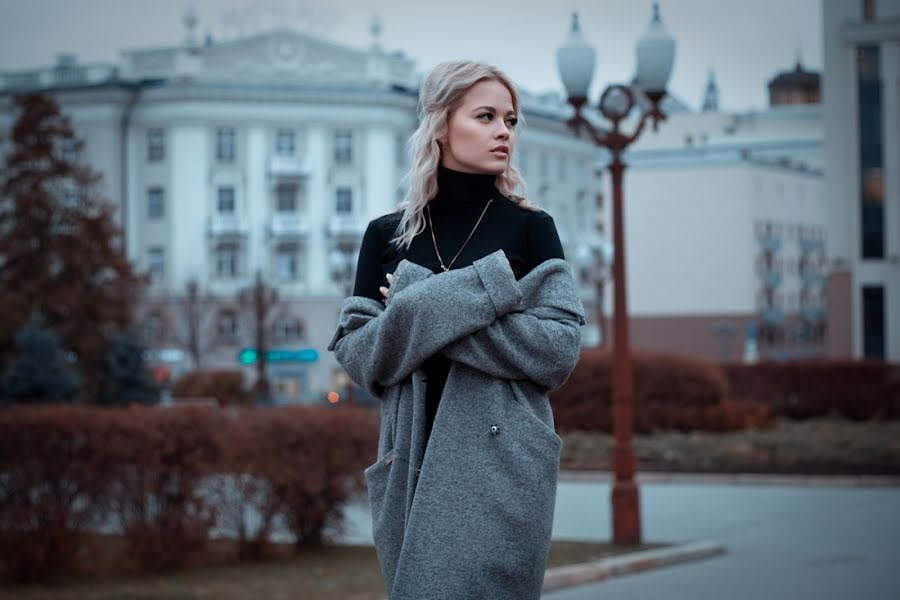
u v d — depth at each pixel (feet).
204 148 224.12
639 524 43.06
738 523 50.70
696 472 72.79
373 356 11.30
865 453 75.82
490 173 11.64
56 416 35.06
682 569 39.04
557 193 261.65
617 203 44.27
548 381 11.16
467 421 11.10
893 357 198.80
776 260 315.99
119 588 32.83
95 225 157.17
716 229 297.74
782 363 107.45
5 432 34.45
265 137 225.76
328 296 223.51
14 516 34.17
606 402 85.10
